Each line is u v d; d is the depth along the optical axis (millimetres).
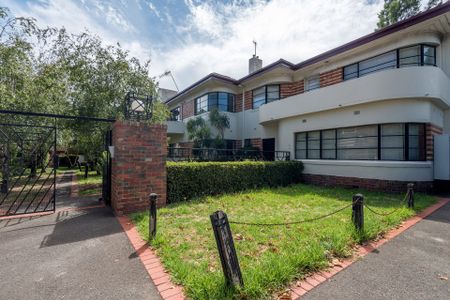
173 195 7027
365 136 9883
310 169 11633
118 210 5594
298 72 13750
